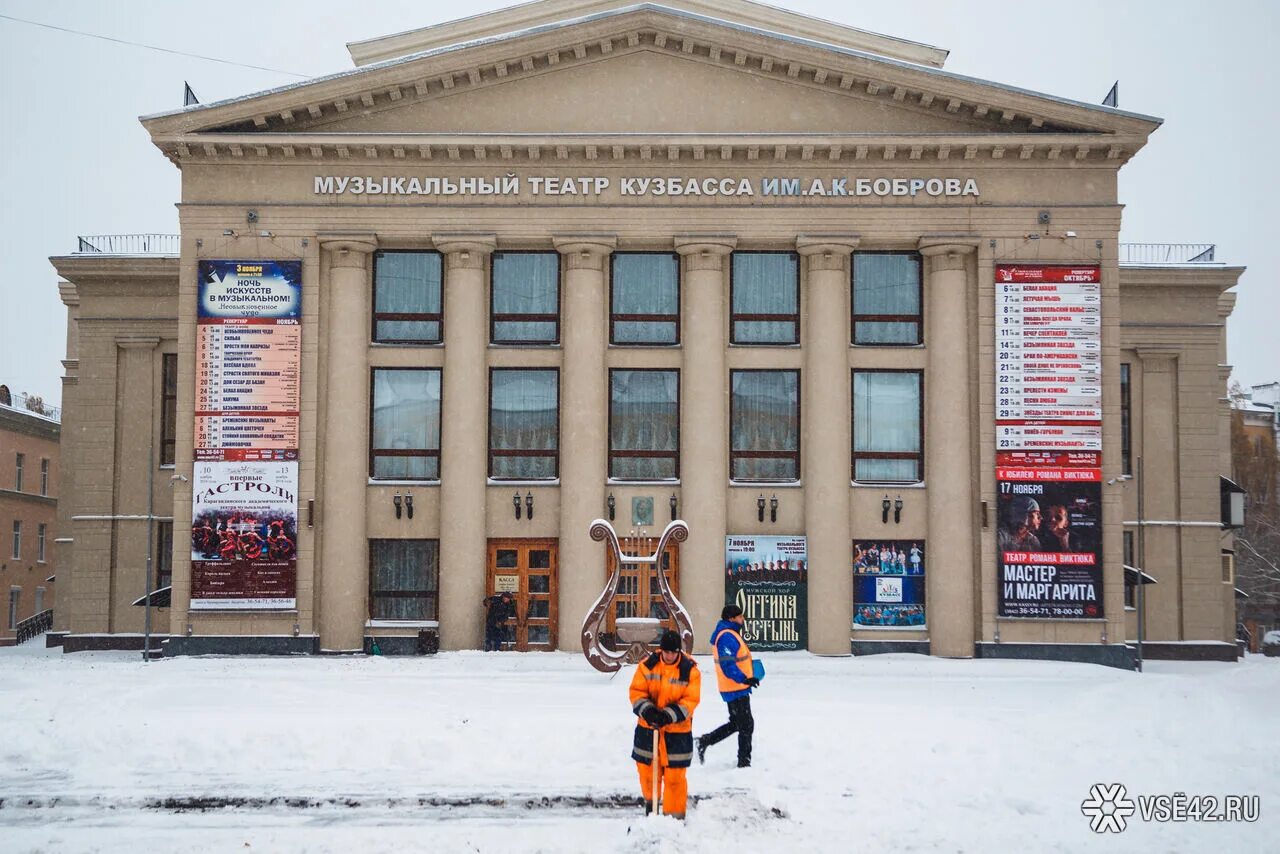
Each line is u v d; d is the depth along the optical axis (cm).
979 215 3766
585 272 3775
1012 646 3650
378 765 1662
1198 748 1670
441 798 1488
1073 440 3700
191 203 3775
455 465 3731
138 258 4400
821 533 3709
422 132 3794
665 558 3741
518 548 3775
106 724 1841
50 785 1549
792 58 3769
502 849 1241
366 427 3775
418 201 3788
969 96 3734
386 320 3831
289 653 3656
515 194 3788
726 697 1602
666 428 3812
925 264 3819
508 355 3816
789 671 3212
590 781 1572
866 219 3781
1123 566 3922
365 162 3788
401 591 3762
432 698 2305
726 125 3812
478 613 3700
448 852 1237
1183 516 4472
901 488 3772
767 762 1623
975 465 3747
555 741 1741
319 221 3778
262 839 1294
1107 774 1543
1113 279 3750
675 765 1324
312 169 3788
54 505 7075
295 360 3731
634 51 3828
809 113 3812
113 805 1459
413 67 3750
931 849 1227
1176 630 4431
